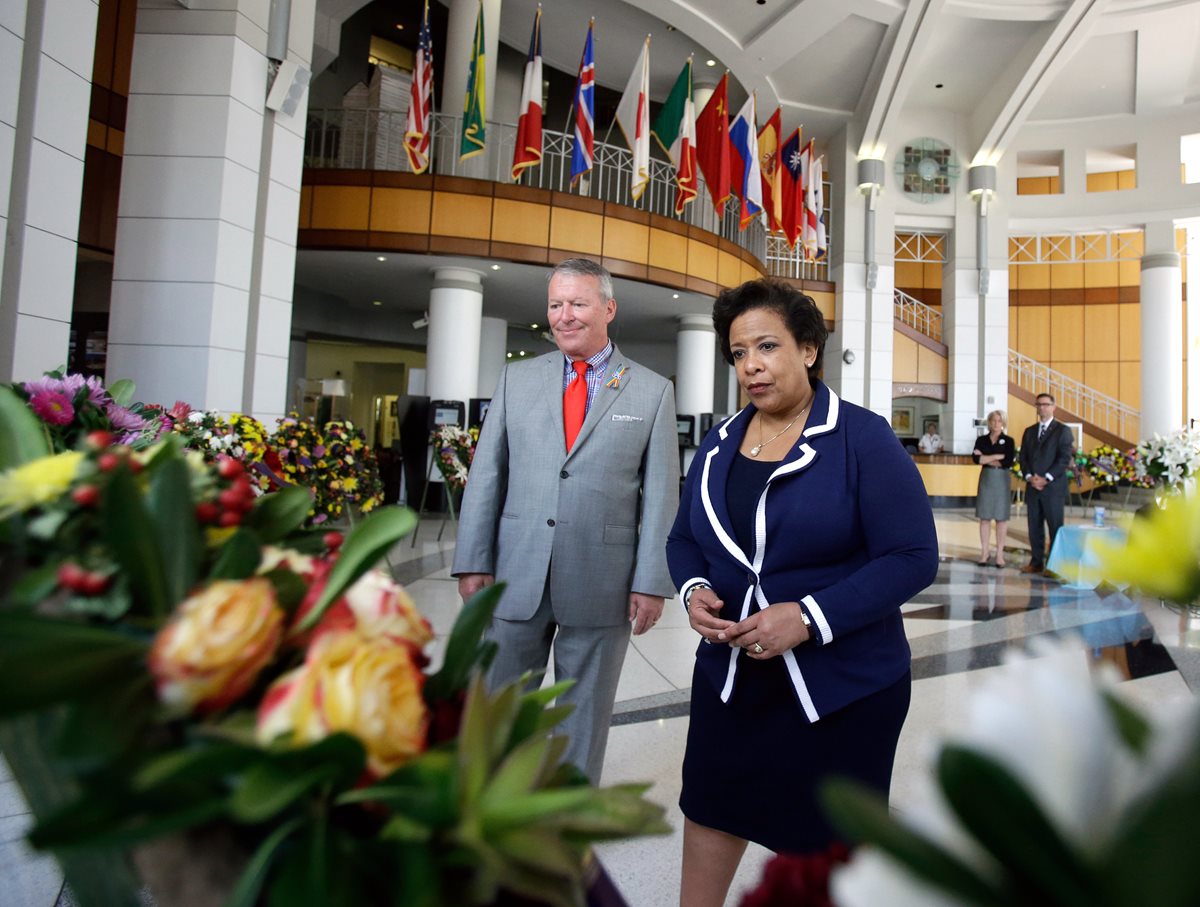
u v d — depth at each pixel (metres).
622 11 12.29
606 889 0.53
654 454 1.92
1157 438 3.87
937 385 14.98
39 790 0.42
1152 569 0.30
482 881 0.37
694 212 12.95
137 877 0.45
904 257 18.27
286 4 6.04
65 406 1.22
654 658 3.59
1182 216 13.98
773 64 12.62
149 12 5.69
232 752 0.36
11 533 0.46
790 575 1.29
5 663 0.33
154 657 0.37
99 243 8.31
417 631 0.50
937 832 0.27
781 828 1.25
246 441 2.34
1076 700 0.26
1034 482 6.29
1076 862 0.21
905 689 1.27
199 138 5.63
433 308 10.14
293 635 0.45
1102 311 17.62
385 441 16.08
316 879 0.36
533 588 1.82
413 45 14.66
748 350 1.35
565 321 1.88
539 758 0.39
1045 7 11.79
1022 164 16.44
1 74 3.77
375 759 0.39
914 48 12.11
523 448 1.91
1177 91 13.63
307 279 11.16
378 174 9.24
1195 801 0.19
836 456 1.29
